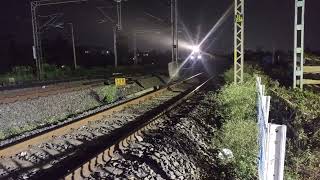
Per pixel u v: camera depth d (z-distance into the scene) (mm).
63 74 50344
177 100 21562
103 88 23719
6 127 14305
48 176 8359
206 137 13297
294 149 10500
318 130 11477
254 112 14922
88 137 12258
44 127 14242
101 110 17719
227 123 13117
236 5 19453
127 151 10242
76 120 14625
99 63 90812
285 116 14469
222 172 9125
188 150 10914
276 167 5168
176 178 8406
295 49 20500
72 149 10719
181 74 52344
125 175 8156
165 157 9602
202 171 9344
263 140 6133
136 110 18547
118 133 12906
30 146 10891
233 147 10859
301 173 9023
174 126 13609
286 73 32375
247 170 9203
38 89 25578
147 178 8141
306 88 20344
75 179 7887
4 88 28734
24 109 16469
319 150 10414
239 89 17031
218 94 21609
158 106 19766
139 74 45406
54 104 18719
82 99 21297
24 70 46719
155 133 12750
